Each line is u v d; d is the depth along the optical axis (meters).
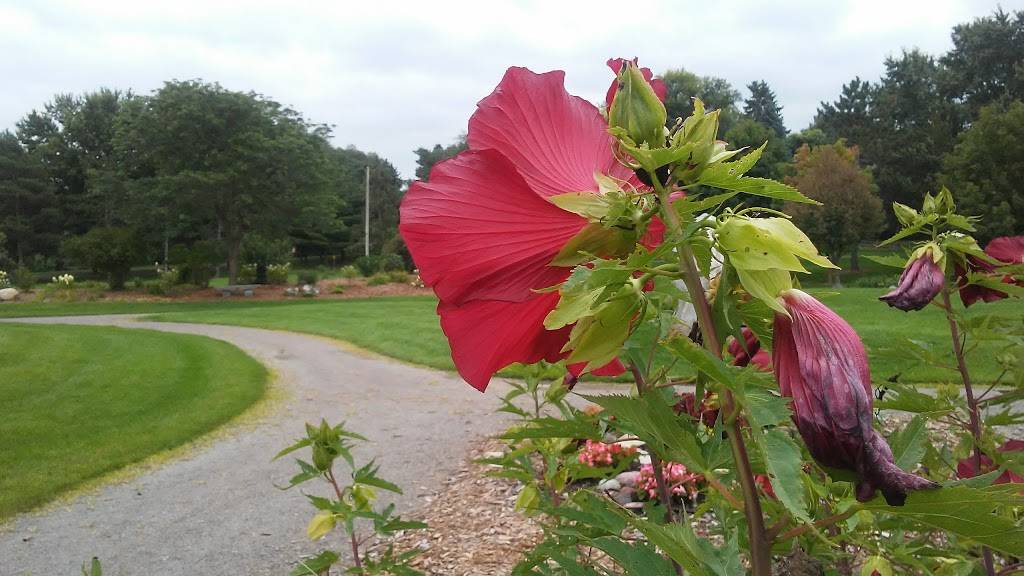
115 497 6.08
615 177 0.96
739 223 0.74
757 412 0.70
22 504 5.86
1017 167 27.45
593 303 0.79
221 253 40.16
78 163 58.66
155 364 12.50
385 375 11.80
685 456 0.80
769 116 67.62
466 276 0.92
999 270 1.77
